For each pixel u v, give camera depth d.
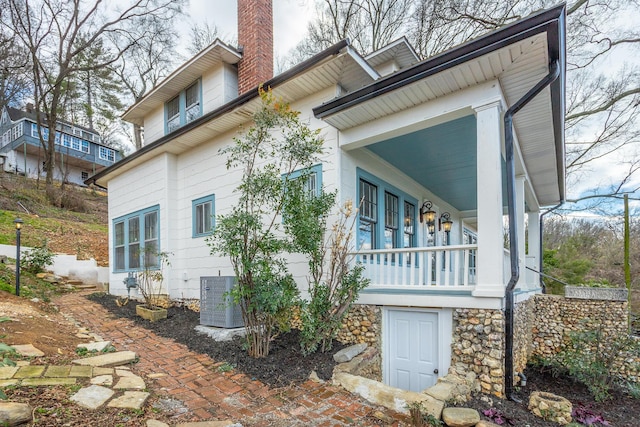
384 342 5.03
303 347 4.51
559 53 3.54
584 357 5.82
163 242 7.84
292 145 4.69
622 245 16.42
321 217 4.96
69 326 5.31
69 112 22.78
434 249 4.68
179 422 2.73
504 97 4.38
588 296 7.84
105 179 10.32
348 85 5.74
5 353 3.37
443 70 3.88
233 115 6.29
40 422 2.32
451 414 3.07
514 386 4.60
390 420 3.03
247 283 4.38
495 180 4.02
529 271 8.45
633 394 5.27
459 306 4.30
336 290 4.62
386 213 7.06
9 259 9.56
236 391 3.46
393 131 4.89
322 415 3.07
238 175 6.71
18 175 19.70
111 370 3.57
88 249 13.08
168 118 9.66
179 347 4.76
